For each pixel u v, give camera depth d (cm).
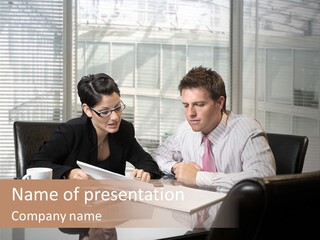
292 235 65
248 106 340
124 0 317
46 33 305
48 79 307
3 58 300
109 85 168
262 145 160
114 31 317
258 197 60
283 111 345
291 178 63
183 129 189
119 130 184
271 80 342
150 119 328
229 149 166
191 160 180
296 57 345
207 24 332
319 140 346
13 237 98
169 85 329
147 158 182
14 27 300
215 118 163
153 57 325
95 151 175
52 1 304
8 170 304
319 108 346
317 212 66
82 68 314
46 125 209
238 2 334
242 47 337
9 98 302
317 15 346
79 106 314
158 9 323
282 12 340
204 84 158
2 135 302
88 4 311
